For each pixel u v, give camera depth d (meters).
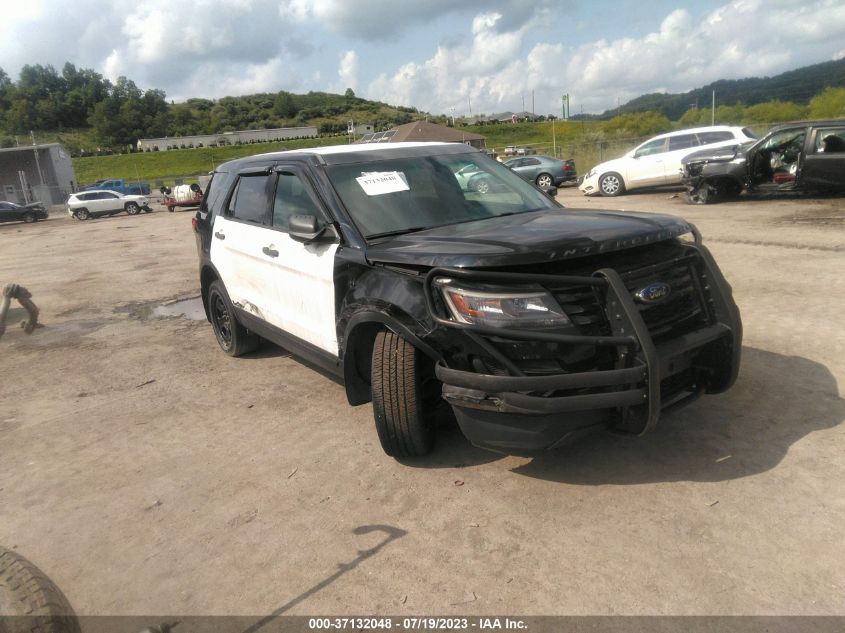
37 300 9.99
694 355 3.31
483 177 4.62
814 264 7.82
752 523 2.94
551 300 3.00
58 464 4.16
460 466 3.68
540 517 3.12
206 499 3.56
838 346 5.01
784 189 13.33
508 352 3.02
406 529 3.12
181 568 2.97
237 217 5.45
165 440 4.39
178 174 105.88
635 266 3.23
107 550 3.16
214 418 4.71
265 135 140.62
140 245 17.47
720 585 2.57
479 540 2.99
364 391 3.99
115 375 5.96
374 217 4.00
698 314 3.44
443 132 47.44
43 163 65.06
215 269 5.85
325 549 3.02
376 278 3.56
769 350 5.05
